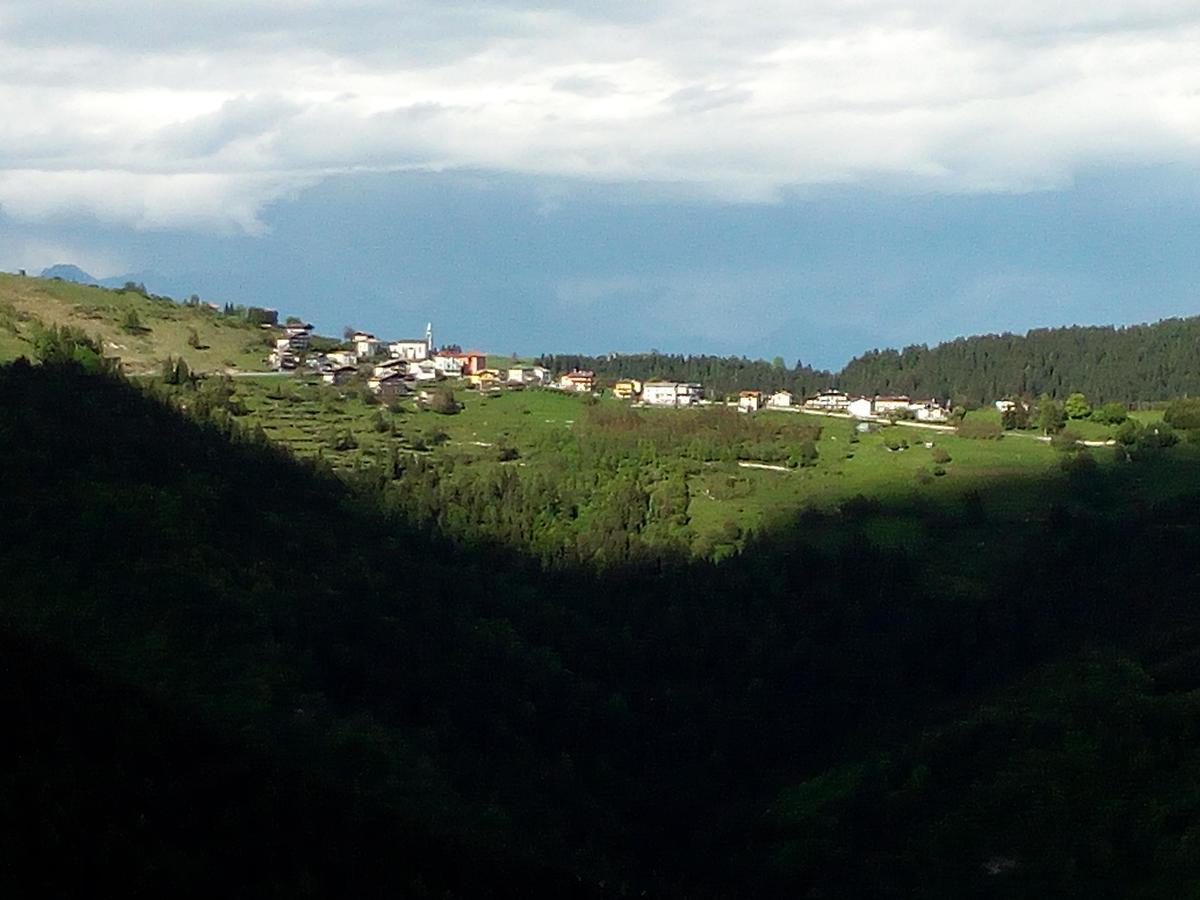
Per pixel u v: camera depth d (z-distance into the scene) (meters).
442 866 59.81
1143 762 75.56
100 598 78.88
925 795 82.19
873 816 82.69
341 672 80.69
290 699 75.38
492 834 72.12
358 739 74.25
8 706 55.31
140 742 57.75
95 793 51.72
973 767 82.94
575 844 77.75
